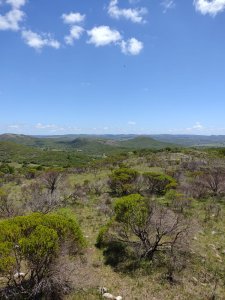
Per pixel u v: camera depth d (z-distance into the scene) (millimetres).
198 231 15336
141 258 12484
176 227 13180
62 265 9312
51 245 8883
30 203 21766
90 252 13312
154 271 11570
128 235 14922
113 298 9531
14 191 33750
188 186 28016
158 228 12766
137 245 13359
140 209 13367
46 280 8992
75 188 31641
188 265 11969
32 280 9125
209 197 26016
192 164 44344
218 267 11906
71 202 24953
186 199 22609
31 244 8633
